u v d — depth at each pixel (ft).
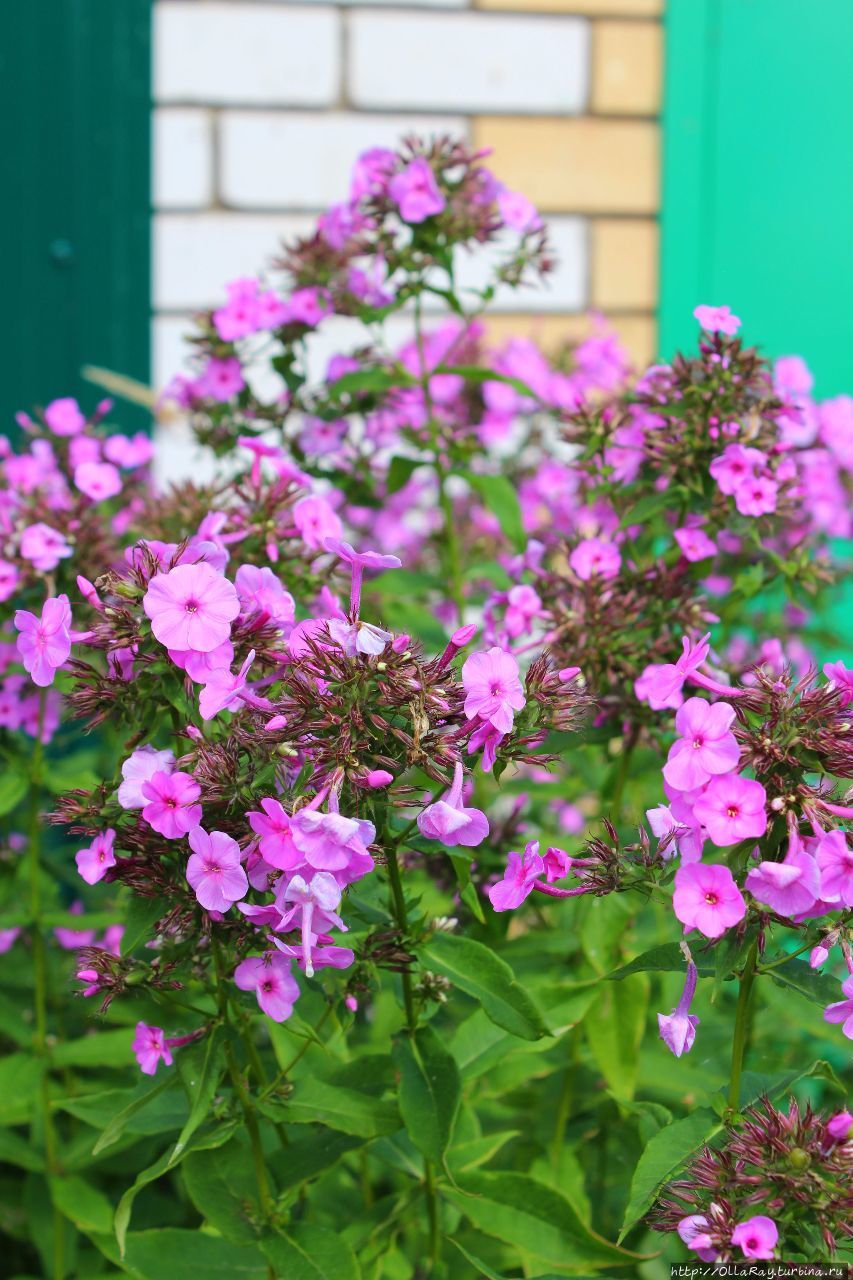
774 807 5.07
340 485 7.98
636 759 7.37
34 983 7.80
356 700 5.36
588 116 9.44
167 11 9.19
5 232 9.21
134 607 5.78
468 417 8.64
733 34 9.42
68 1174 7.46
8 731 7.68
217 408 7.87
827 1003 5.42
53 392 9.31
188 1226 7.54
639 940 7.60
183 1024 7.37
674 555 7.26
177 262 9.33
